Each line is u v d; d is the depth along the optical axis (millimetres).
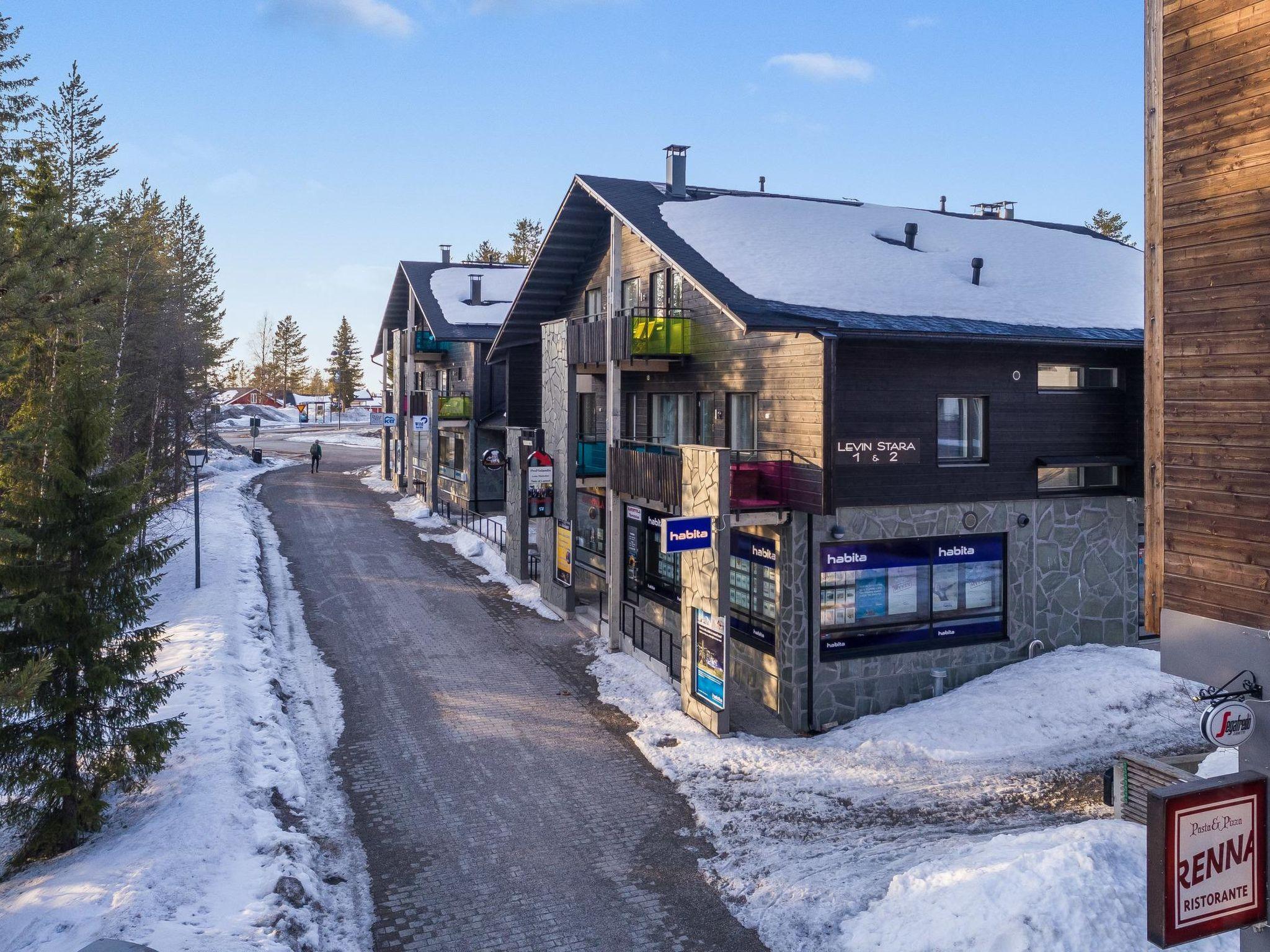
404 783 14086
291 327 132000
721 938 10250
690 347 20734
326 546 31922
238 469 55188
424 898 11016
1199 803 6293
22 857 11680
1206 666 7395
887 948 9273
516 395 31297
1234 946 8539
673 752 15320
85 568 11562
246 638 19922
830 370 15875
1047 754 14781
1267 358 6922
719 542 15953
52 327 18188
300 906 10211
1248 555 7086
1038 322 17609
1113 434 18906
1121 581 19328
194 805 11727
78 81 36375
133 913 9125
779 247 19562
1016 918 8805
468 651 20484
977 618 18125
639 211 20984
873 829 12523
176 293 46656
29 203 23297
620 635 20750
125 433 36781
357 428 99938
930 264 19969
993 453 17875
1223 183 7215
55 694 11281
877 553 17266
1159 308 7840
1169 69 7633
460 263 45781
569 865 11789
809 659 16734
